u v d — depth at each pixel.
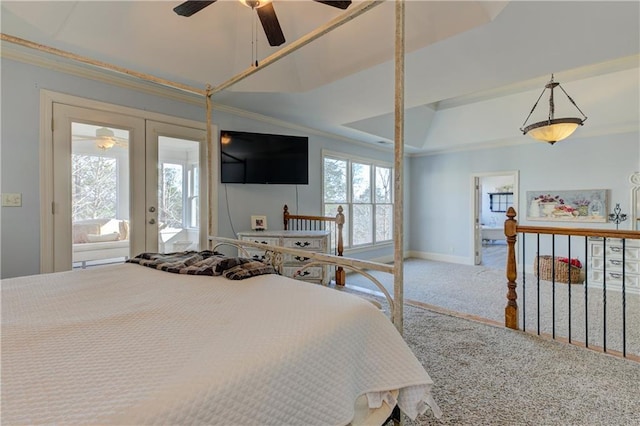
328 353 0.94
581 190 5.12
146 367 0.73
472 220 6.36
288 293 1.34
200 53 2.79
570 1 1.88
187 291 1.37
